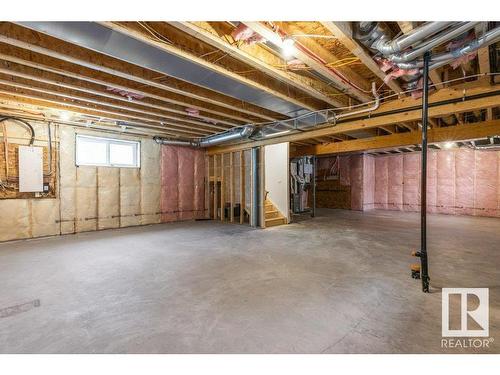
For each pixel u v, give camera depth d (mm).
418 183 8469
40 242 4469
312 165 8594
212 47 2535
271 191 6531
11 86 3311
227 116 4438
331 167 9883
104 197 5641
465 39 2070
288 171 6484
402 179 8828
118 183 5852
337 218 7234
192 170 7191
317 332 1756
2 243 4402
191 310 2061
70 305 2145
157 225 6230
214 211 7168
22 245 4250
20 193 4648
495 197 7086
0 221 4453
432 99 3303
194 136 6395
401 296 2281
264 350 1576
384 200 9273
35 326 1830
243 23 1953
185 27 1978
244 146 6215
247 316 1968
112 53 2252
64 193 5117
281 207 6438
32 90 3426
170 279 2713
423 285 2377
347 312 2016
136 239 4660
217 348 1598
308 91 3203
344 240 4473
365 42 2152
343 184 9516
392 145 5477
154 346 1616
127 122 4988
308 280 2664
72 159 5215
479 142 6449
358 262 3244
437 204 8070
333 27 1938
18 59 2486
